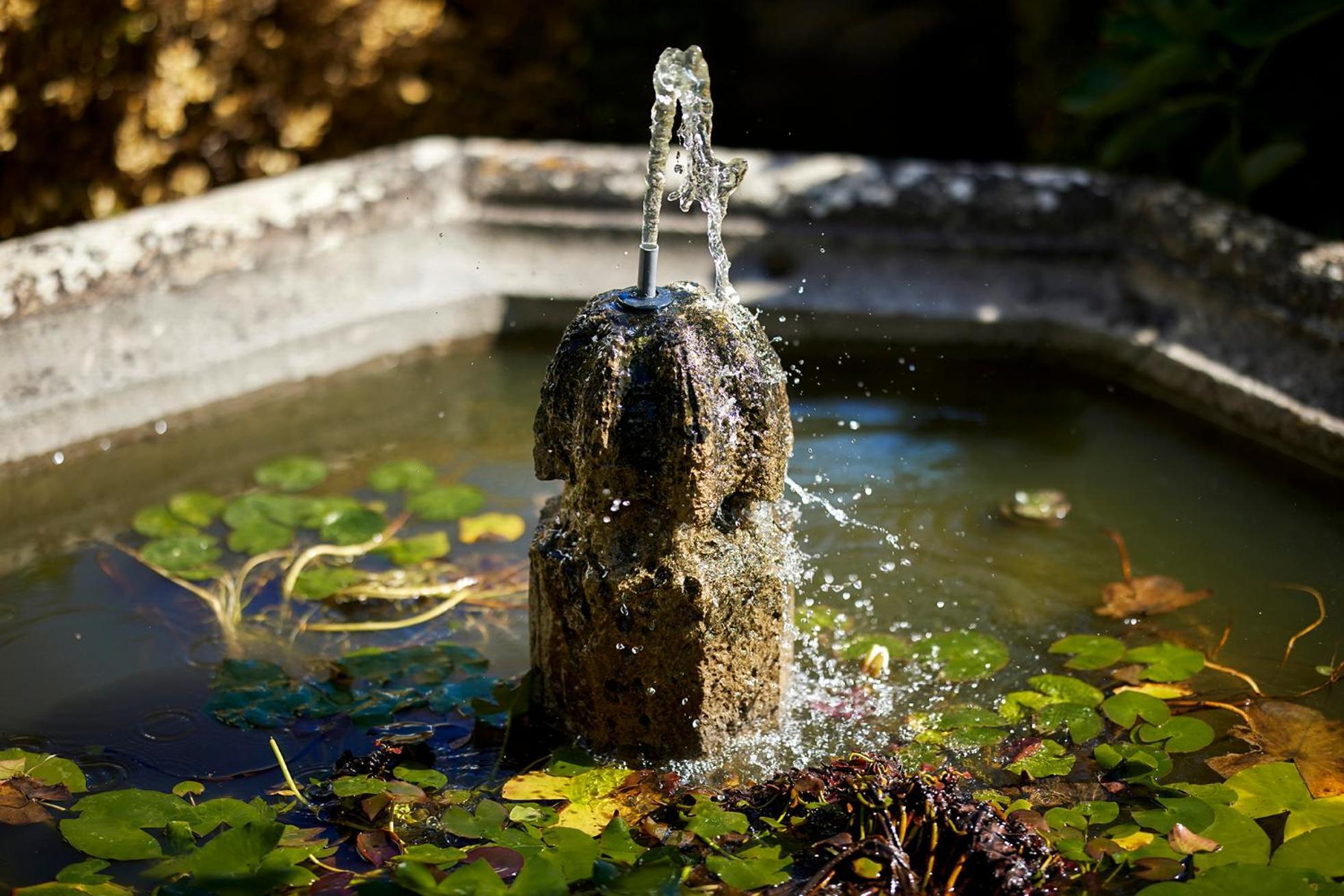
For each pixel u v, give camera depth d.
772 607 1.98
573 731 2.06
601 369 1.84
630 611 1.89
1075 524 2.69
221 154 3.97
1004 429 3.05
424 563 2.57
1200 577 2.52
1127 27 3.34
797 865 1.79
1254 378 2.93
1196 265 3.10
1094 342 3.28
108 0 3.41
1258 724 2.10
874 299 3.31
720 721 2.01
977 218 3.32
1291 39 3.21
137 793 1.91
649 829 1.84
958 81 5.30
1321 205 3.35
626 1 4.87
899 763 2.02
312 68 4.07
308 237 3.16
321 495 2.79
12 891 1.71
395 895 1.69
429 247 3.36
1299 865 1.77
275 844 1.79
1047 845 1.81
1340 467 2.75
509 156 3.40
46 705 2.16
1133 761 1.99
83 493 2.79
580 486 1.90
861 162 3.38
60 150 3.55
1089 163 4.09
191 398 2.98
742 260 3.35
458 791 1.95
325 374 3.18
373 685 2.21
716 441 1.84
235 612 2.42
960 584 2.51
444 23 4.41
